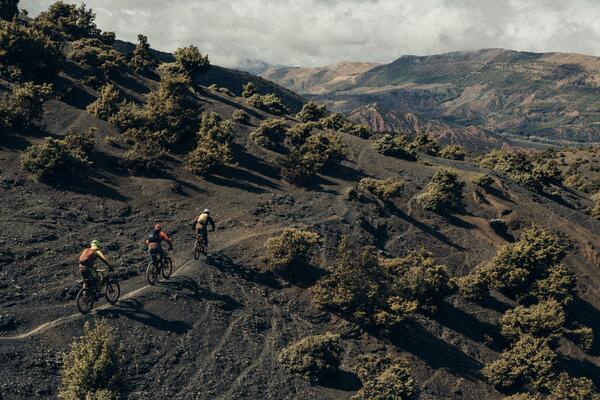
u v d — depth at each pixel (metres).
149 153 28.64
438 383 18.70
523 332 24.14
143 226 21.91
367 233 29.86
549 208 48.47
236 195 29.59
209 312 16.28
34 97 26.91
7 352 11.38
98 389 10.11
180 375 13.16
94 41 49.41
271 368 15.07
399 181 43.12
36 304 13.48
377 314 19.91
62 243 17.41
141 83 45.44
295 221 27.92
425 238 33.34
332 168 41.78
